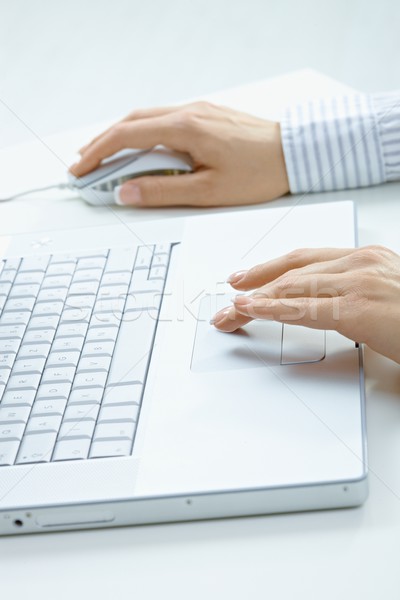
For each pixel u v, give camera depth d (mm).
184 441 531
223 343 619
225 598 447
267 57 2430
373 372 594
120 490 502
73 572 480
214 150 863
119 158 902
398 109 875
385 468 517
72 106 2281
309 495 486
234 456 512
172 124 879
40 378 612
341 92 1052
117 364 610
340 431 516
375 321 574
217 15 2719
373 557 458
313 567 457
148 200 874
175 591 457
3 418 576
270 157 872
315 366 580
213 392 570
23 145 1059
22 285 723
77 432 551
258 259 718
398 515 481
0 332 665
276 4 2732
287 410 541
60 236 795
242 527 490
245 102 1071
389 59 2316
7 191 955
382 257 619
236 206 877
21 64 2539
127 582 468
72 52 2578
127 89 2361
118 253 749
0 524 509
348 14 2590
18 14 2844
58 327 664
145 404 571
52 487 513
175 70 2430
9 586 478
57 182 957
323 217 771
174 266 726
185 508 496
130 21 2744
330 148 866
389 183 883
